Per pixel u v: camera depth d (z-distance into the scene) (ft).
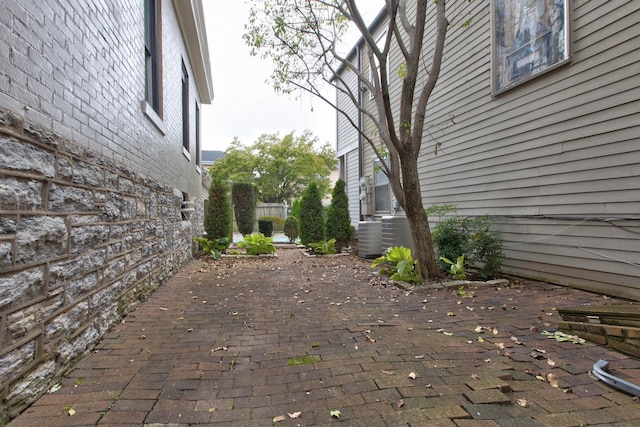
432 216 22.70
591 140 12.81
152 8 17.93
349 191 39.37
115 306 10.23
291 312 11.85
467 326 10.11
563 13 13.56
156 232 15.37
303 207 33.35
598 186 12.63
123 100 11.46
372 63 19.92
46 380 6.50
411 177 16.31
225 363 7.77
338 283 17.10
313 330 9.98
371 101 33.14
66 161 7.42
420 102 16.43
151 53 17.62
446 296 13.75
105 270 9.44
